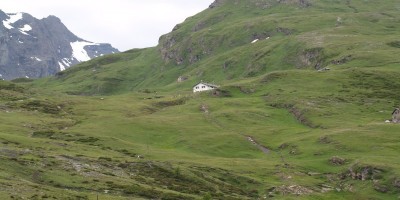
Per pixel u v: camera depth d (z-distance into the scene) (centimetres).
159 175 11081
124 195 8788
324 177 12344
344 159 12950
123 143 14975
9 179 8200
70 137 15325
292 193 11006
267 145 16175
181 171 11419
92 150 12975
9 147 10975
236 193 10750
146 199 8712
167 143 16475
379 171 11456
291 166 13125
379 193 10838
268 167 13038
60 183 8850
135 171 11081
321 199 10769
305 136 16188
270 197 10706
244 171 12562
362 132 15262
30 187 7794
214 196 10044
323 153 13962
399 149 13425
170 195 9225
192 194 9938
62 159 10656
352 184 11519
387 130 15450
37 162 9825
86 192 8581
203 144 16050
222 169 12412
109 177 9894
